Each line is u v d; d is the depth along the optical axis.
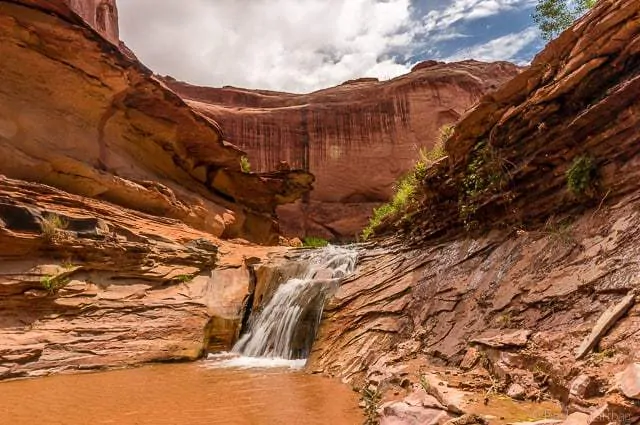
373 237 16.36
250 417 5.96
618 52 6.16
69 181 13.43
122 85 14.55
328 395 6.93
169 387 7.95
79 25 12.99
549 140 7.14
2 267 9.97
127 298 11.70
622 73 6.23
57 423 5.91
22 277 10.02
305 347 10.90
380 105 37.94
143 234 13.25
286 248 17.20
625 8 5.75
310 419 5.78
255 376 8.71
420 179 11.32
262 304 13.34
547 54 7.12
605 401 3.64
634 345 4.16
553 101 6.92
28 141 12.71
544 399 4.43
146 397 7.22
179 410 6.42
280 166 23.89
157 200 15.98
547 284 6.03
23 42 12.44
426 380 5.39
